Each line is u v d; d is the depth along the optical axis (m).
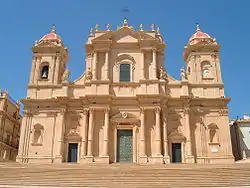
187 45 48.31
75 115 44.28
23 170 32.53
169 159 41.00
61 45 48.66
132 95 44.34
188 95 43.78
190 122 43.50
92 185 29.70
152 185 29.58
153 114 43.28
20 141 43.19
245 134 49.88
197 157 41.94
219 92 45.16
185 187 29.19
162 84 44.62
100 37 46.91
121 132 43.66
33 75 46.81
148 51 46.59
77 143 43.19
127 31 47.72
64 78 45.97
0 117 51.38
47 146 42.91
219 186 29.30
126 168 32.41
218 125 43.47
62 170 32.22
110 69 46.12
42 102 44.91
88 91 44.66
